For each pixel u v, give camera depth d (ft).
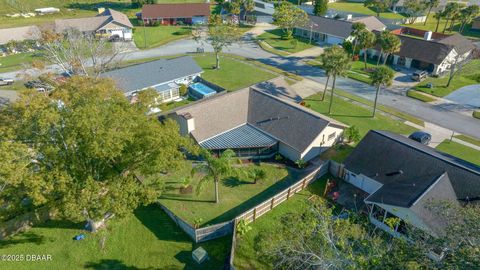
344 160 140.36
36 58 277.03
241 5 401.49
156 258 104.58
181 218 115.24
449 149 163.12
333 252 79.00
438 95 221.87
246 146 151.33
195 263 102.94
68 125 90.38
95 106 95.04
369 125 183.83
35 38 280.10
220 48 259.39
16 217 112.27
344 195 133.18
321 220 93.20
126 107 107.76
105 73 207.62
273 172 146.82
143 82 208.64
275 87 203.62
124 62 271.90
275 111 165.48
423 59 259.80
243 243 108.88
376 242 80.18
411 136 166.71
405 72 261.65
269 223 117.29
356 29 269.44
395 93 225.15
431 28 373.81
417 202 104.73
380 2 425.28
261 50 309.42
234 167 140.15
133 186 102.94
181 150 154.81
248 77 248.11
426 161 125.18
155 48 312.50
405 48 272.10
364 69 264.93
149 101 122.01
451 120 191.31
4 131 89.71
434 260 65.87
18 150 85.76
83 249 107.55
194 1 502.79
